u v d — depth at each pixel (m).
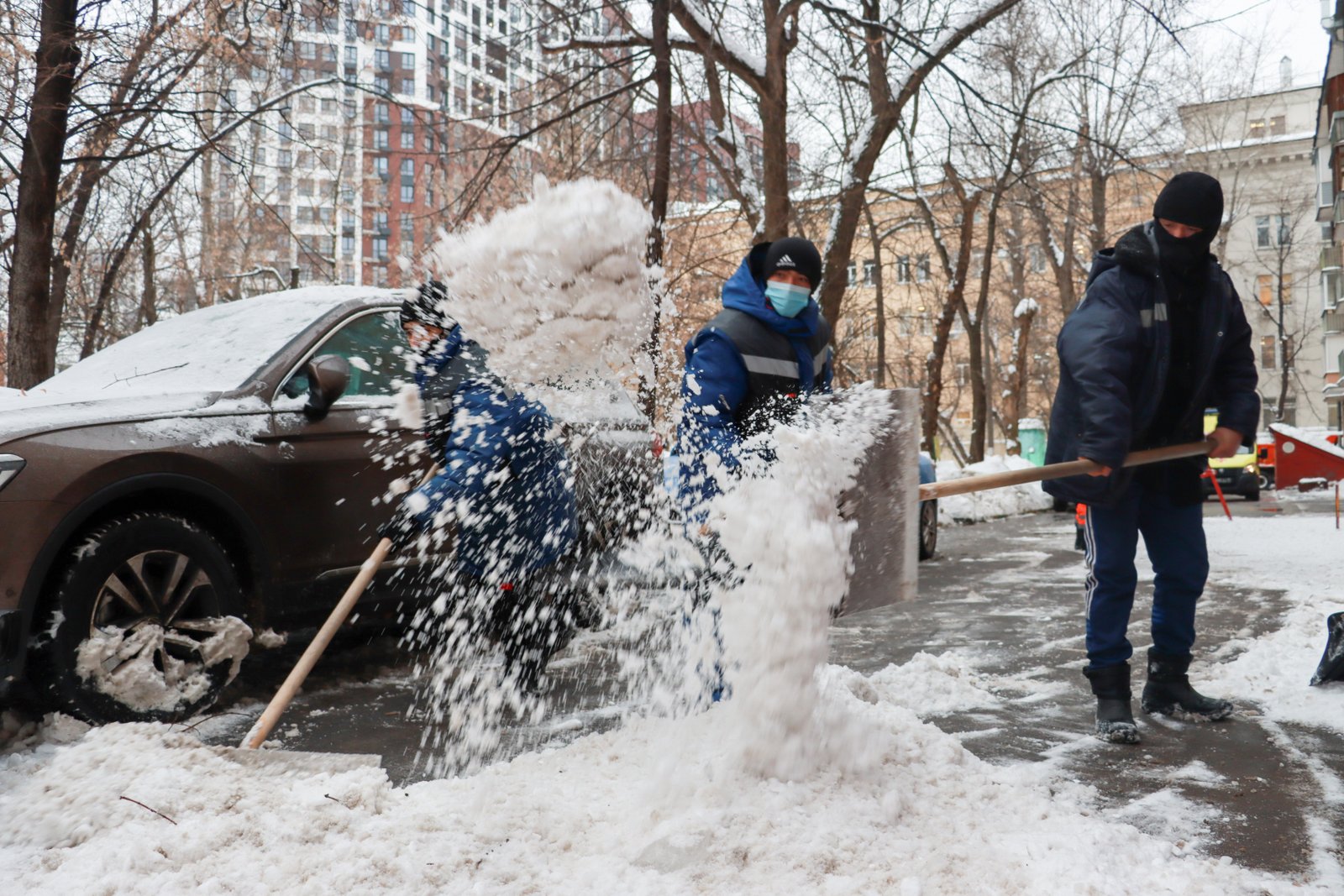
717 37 12.52
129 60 11.35
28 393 4.20
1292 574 8.15
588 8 13.14
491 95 14.22
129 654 3.70
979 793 2.70
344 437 4.61
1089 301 3.73
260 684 4.59
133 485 3.77
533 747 3.57
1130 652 3.67
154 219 19.03
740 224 16.33
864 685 3.55
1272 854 2.49
